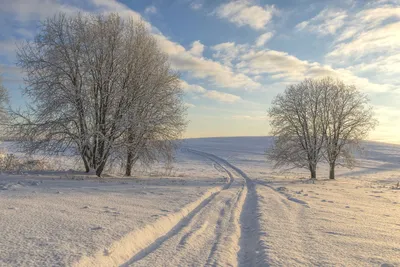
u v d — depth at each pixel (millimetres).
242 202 11469
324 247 5270
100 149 18469
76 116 17625
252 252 5211
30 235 4824
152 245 5277
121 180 16984
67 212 6812
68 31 17938
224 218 8023
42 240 4590
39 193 9805
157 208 8164
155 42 21109
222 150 77688
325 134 28641
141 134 19047
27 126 17672
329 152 28594
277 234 6148
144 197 10266
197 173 31094
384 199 13406
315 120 28828
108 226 5652
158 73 20234
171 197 10625
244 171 35938
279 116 29438
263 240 5645
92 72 17906
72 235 4945
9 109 17594
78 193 10344
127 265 4238
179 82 21469
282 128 29250
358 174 39125
